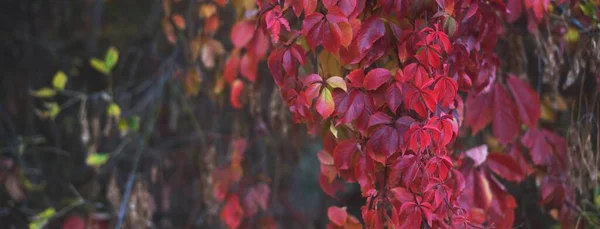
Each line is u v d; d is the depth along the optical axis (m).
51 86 3.28
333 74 2.03
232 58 2.43
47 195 3.25
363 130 1.98
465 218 2.00
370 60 1.99
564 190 2.31
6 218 2.99
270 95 2.68
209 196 2.75
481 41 2.10
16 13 3.23
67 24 3.38
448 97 1.96
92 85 3.38
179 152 3.24
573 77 2.25
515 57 2.36
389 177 2.00
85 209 3.17
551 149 2.30
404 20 1.99
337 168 2.01
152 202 2.72
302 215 3.54
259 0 2.09
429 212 1.95
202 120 3.10
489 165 2.21
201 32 2.60
